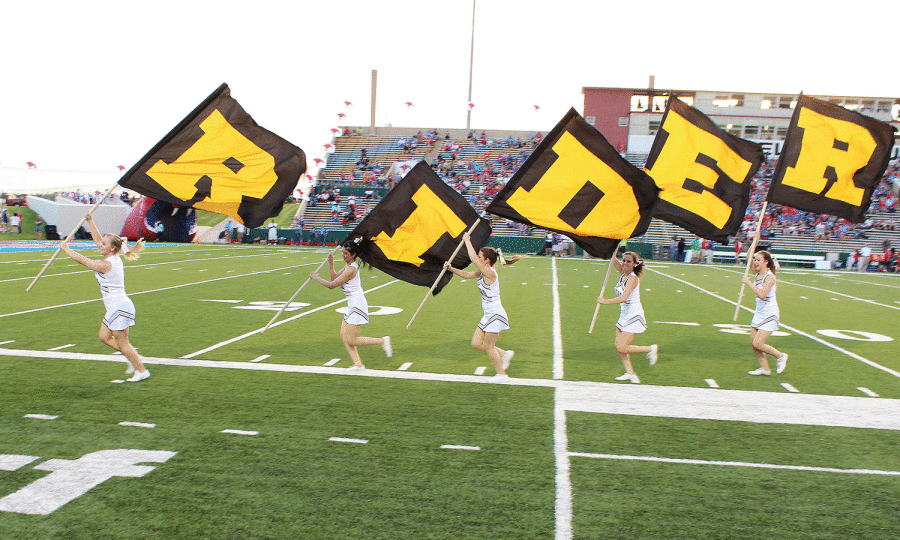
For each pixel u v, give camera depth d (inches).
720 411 234.1
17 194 1477.6
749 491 163.3
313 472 168.9
